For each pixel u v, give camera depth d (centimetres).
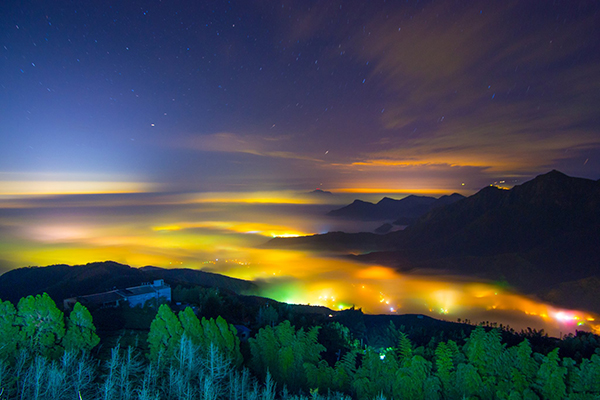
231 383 3534
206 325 4125
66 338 3547
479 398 3688
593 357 3650
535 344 7144
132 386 3244
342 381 4194
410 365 3928
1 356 3166
